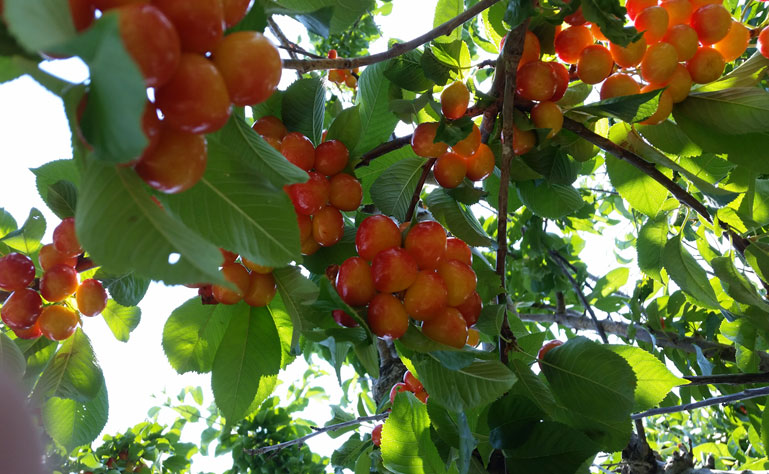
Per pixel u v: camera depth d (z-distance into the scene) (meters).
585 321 0.95
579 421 0.37
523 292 1.10
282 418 1.04
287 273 0.36
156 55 0.14
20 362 0.38
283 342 0.42
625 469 0.61
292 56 0.49
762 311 0.54
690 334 0.79
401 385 0.47
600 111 0.39
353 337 0.32
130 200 0.16
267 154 0.24
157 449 0.94
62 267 0.39
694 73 0.39
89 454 0.76
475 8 0.34
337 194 0.36
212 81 0.17
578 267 1.05
